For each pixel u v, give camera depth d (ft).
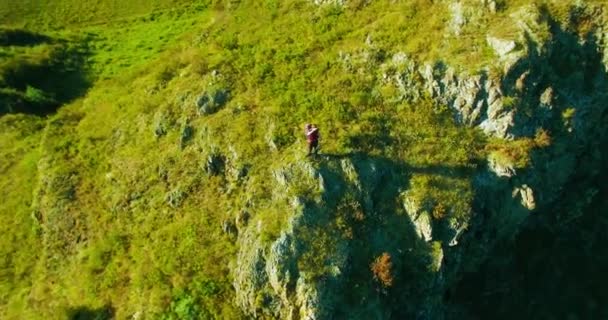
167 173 185.68
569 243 188.14
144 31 285.64
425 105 177.58
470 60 175.63
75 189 201.57
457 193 163.73
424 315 162.30
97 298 170.81
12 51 271.90
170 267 165.17
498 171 167.84
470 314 175.73
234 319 154.61
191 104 195.52
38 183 211.41
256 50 207.21
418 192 162.61
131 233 180.86
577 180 189.88
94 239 186.80
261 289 154.61
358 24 201.98
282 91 188.24
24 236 202.28
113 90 238.48
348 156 165.58
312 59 196.24
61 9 306.55
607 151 191.83
